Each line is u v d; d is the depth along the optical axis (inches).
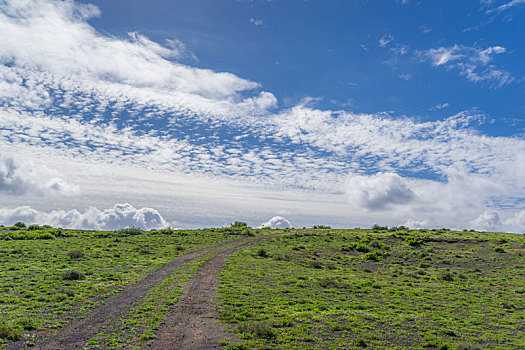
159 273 1492.4
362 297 1230.3
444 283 1557.6
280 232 3801.7
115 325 786.8
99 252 1996.8
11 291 1034.1
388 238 3201.3
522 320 998.4
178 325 803.4
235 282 1343.5
